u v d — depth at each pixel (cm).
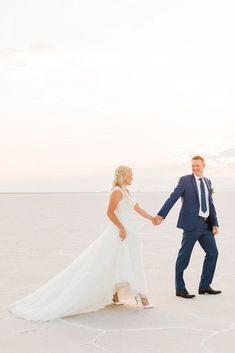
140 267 585
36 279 790
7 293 682
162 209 635
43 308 557
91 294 557
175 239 1427
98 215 2770
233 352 439
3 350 444
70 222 2156
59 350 444
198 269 892
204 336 483
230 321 534
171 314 561
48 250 1167
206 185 668
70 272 578
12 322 532
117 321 534
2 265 938
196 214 654
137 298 617
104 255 566
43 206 4522
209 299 637
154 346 455
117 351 442
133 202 595
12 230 1731
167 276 811
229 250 1170
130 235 583
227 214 2898
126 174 594
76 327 513
